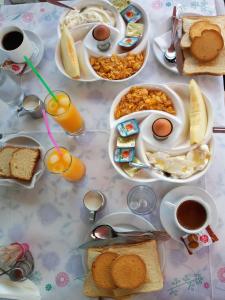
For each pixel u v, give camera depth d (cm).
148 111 116
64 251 115
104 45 127
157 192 117
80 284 112
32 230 119
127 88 121
